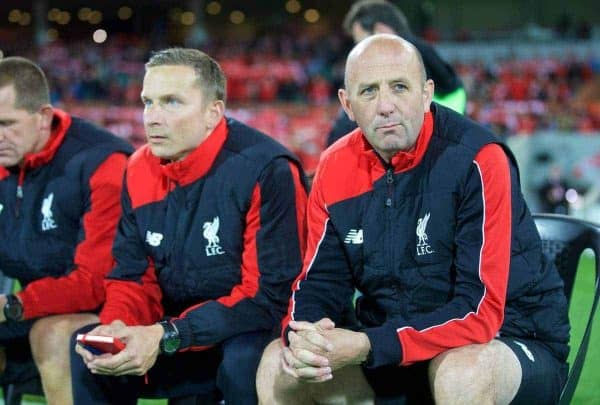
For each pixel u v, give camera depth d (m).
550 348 2.39
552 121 15.09
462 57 20.48
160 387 2.65
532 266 2.38
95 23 29.89
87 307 2.93
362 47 2.32
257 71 20.17
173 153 2.62
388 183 2.37
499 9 23.86
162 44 26.67
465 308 2.26
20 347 3.01
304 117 15.11
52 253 3.01
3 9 29.58
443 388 2.15
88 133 3.08
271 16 29.23
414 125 2.29
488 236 2.29
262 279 2.63
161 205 2.71
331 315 2.52
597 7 23.09
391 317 2.44
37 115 2.94
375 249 2.39
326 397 2.38
